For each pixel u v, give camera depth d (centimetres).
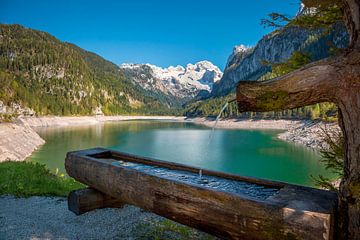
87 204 566
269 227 266
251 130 7769
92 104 15925
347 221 249
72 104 14075
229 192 304
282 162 3225
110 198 593
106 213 568
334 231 257
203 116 14662
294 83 266
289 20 404
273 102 274
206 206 320
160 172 502
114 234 482
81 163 540
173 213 360
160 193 376
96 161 505
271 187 386
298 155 3641
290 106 274
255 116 9625
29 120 9569
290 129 7312
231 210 296
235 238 296
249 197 288
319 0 351
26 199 654
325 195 294
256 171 2811
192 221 338
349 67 245
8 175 805
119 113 17625
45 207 602
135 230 498
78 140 5384
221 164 3147
